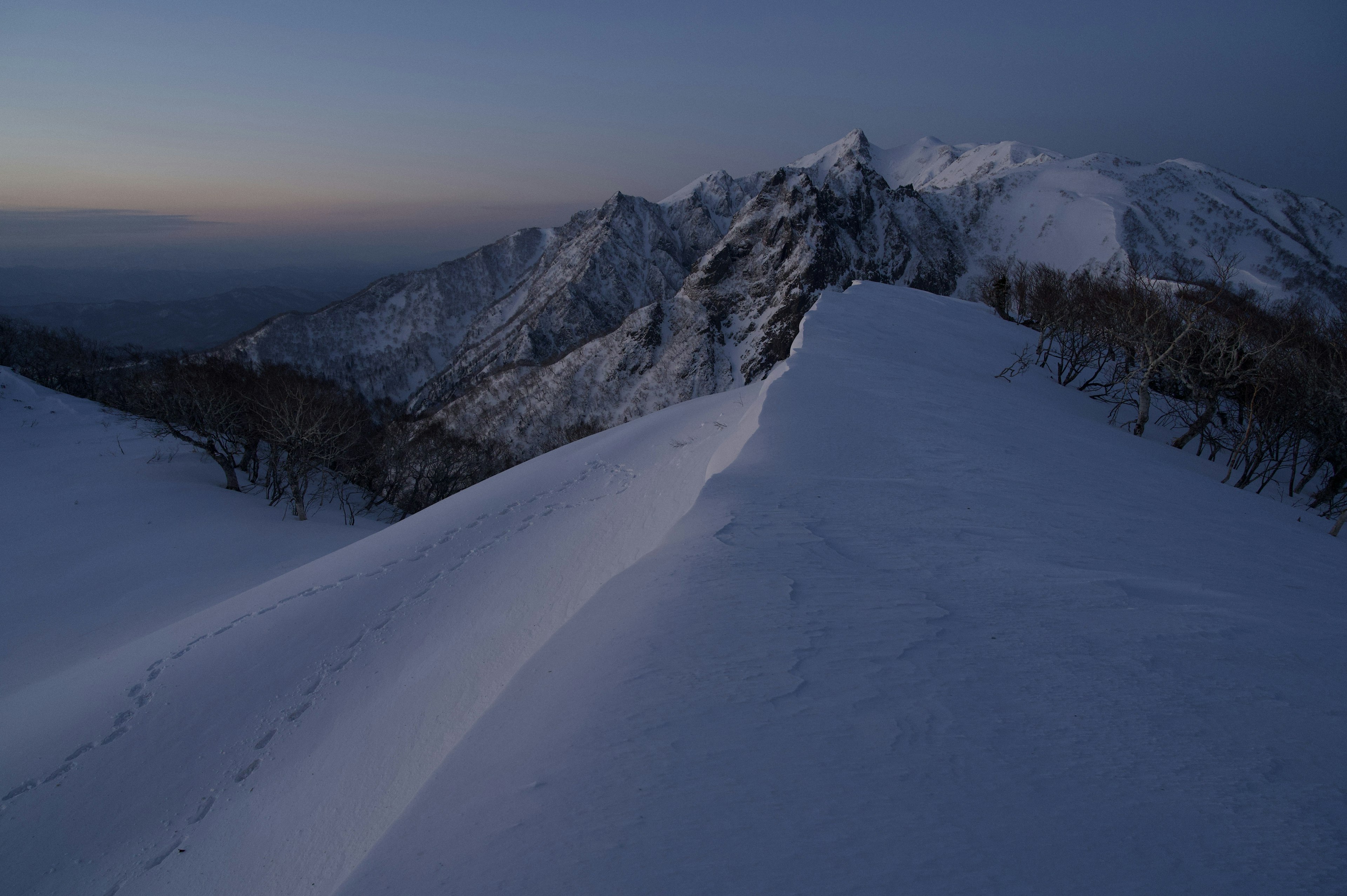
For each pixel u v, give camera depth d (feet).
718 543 20.88
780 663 13.56
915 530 22.90
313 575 50.78
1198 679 13.73
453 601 42.22
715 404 74.74
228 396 121.39
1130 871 8.22
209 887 23.90
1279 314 95.55
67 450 120.47
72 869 26.53
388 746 27.99
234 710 34.94
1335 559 28.60
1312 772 10.66
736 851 8.56
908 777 10.07
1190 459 57.93
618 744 11.21
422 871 9.14
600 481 59.31
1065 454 38.01
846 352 58.13
